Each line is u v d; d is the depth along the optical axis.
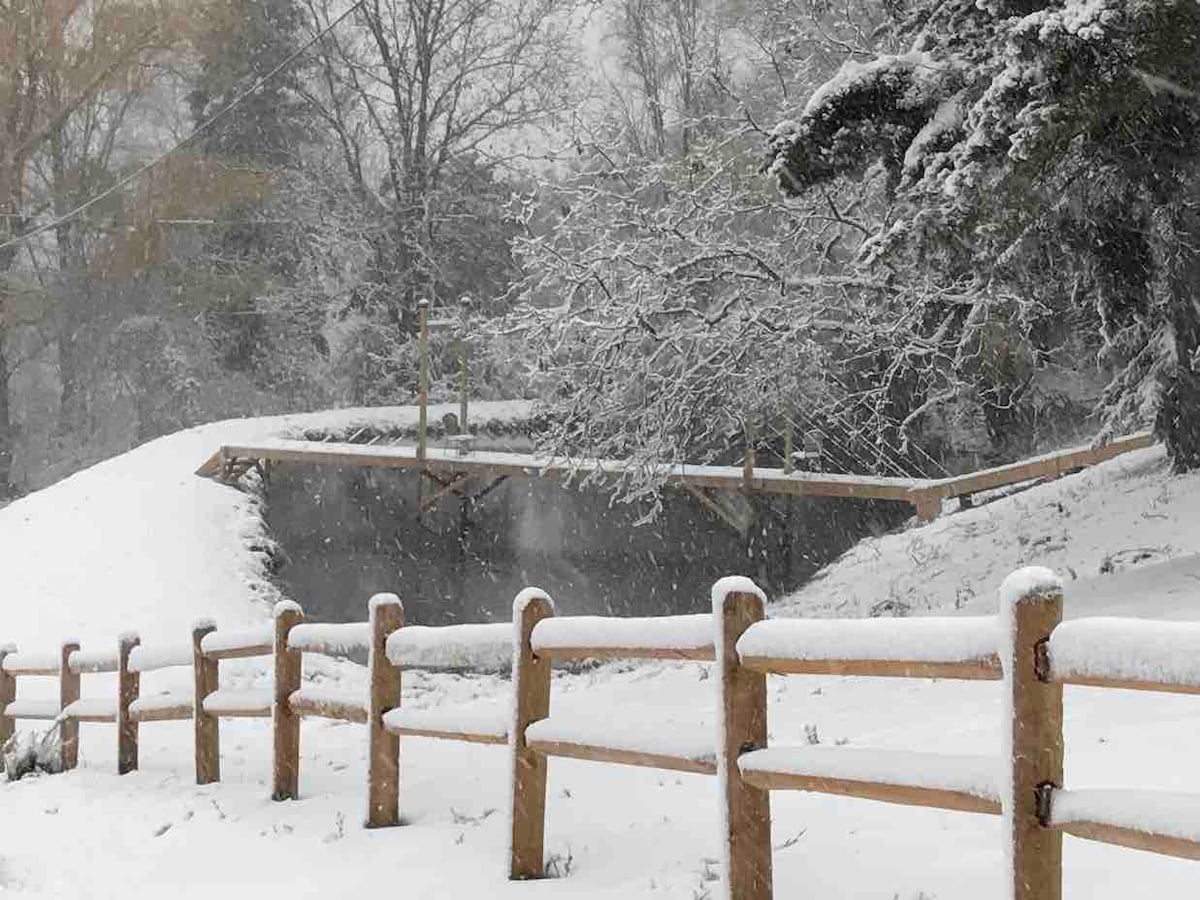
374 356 49.25
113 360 53.56
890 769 4.29
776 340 18.20
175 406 53.16
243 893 6.99
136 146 60.66
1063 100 13.27
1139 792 3.57
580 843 6.71
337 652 8.70
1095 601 13.18
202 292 51.88
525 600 6.33
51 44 49.22
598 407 19.38
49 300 50.84
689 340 19.05
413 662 7.69
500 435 42.16
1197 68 13.56
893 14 18.02
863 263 15.16
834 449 34.62
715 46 27.14
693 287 19.03
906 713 9.79
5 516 29.94
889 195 16.55
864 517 34.94
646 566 35.62
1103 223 16.86
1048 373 33.00
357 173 52.34
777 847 5.96
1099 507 21.19
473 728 6.86
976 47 15.27
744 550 33.84
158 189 49.59
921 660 4.13
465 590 35.81
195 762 11.84
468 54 51.03
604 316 19.16
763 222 22.77
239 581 27.17
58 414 62.53
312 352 52.81
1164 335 19.16
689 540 35.06
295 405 53.19
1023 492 27.44
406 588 34.88
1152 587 13.16
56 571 26.05
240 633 10.38
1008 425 34.31
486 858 6.74
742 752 4.93
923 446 35.31
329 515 34.94
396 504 36.22
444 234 51.34
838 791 4.49
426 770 9.95
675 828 6.79
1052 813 3.74
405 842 7.38
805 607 23.11
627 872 6.08
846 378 22.16
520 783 6.28
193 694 11.27
